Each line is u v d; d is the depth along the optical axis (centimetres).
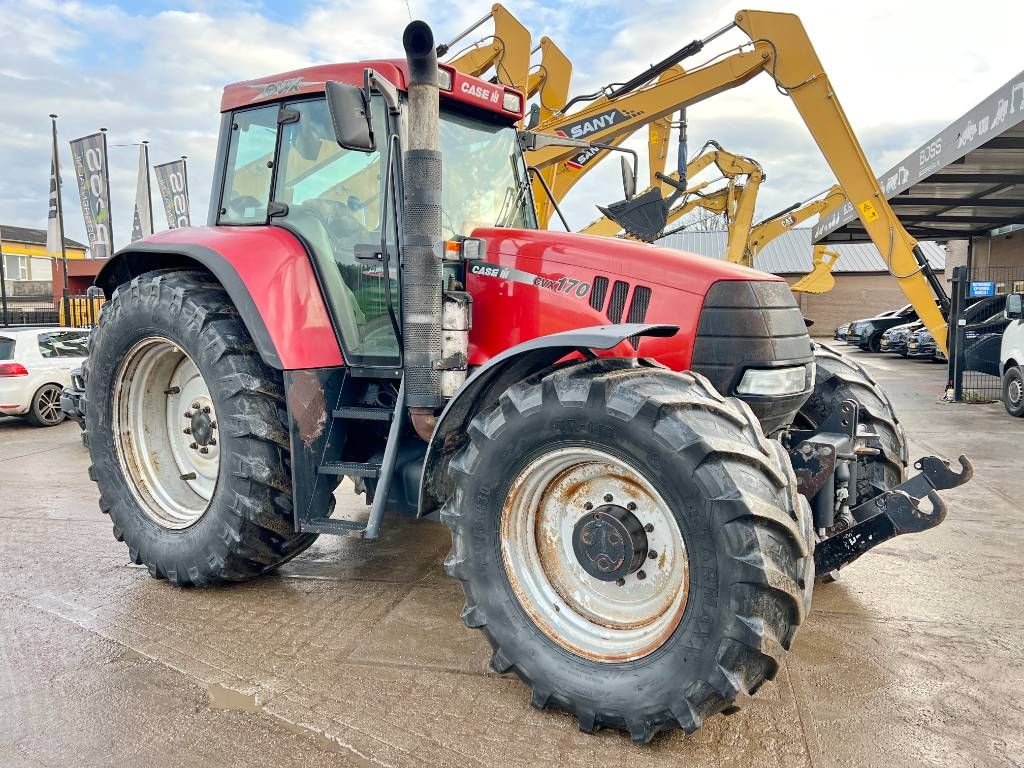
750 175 1567
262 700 270
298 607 354
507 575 268
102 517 514
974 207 1686
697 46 888
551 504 275
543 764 233
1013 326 960
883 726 255
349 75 343
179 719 259
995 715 262
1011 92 1029
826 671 294
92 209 1872
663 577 252
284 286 339
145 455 400
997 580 389
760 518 223
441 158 313
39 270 4038
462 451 276
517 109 384
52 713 263
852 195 929
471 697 273
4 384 923
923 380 1417
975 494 557
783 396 304
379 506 309
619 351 310
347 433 354
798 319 320
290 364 331
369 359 348
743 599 222
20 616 343
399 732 250
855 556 271
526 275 333
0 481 634
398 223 329
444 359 316
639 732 240
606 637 257
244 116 390
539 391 258
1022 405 930
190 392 400
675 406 236
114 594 369
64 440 855
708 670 227
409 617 342
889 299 3328
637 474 242
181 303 357
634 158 451
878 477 379
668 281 307
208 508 357
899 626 335
